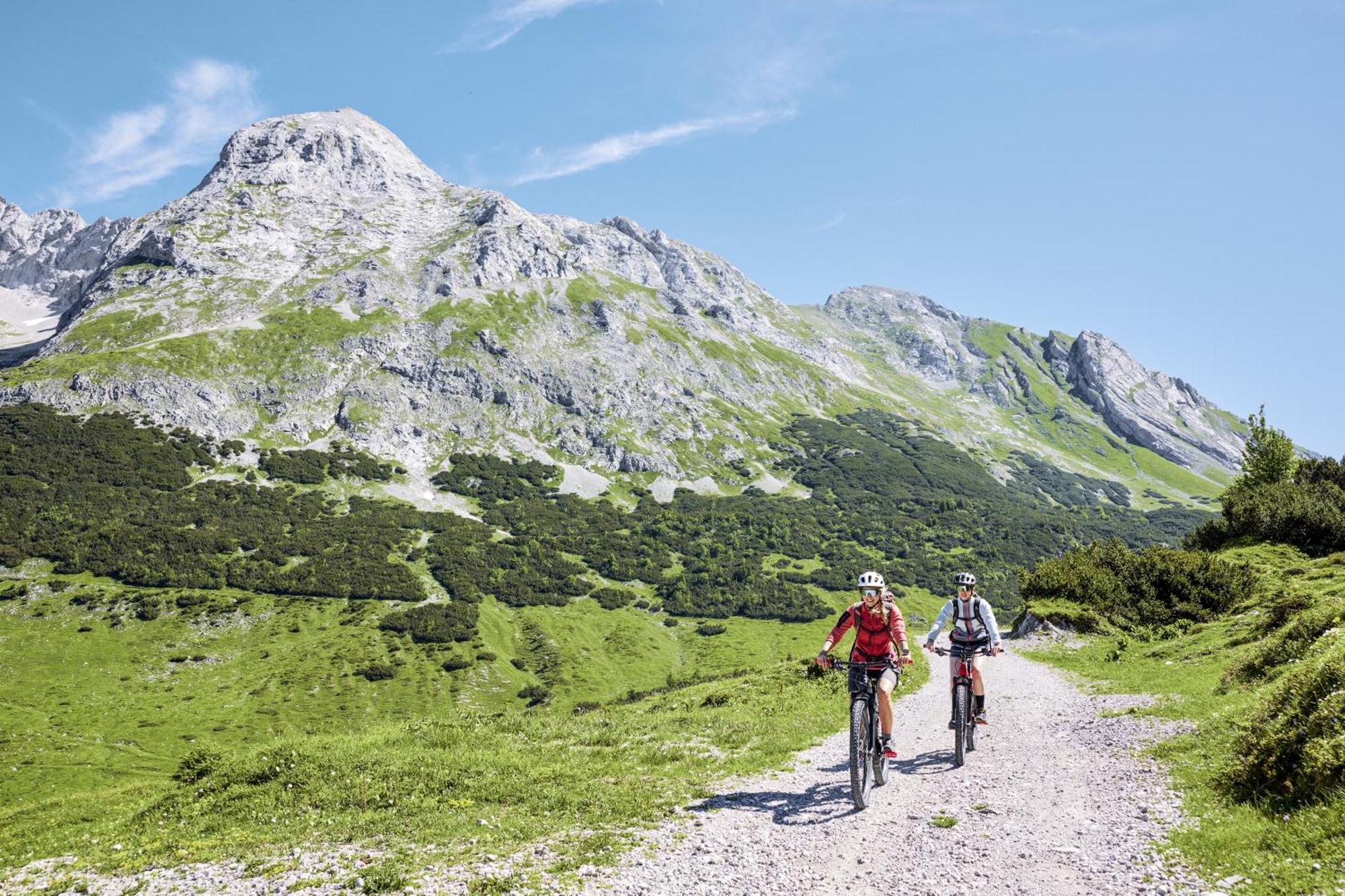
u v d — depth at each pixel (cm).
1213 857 783
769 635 18588
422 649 15750
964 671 1387
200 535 18738
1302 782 891
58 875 1209
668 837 1027
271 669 14412
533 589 19612
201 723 12381
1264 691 1482
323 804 1412
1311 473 5906
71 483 19850
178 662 14262
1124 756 1336
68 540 17438
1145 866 788
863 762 1103
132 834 1413
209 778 1655
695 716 2306
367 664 14850
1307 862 711
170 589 16550
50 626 14588
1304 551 4803
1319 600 2344
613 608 19525
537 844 1047
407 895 889
